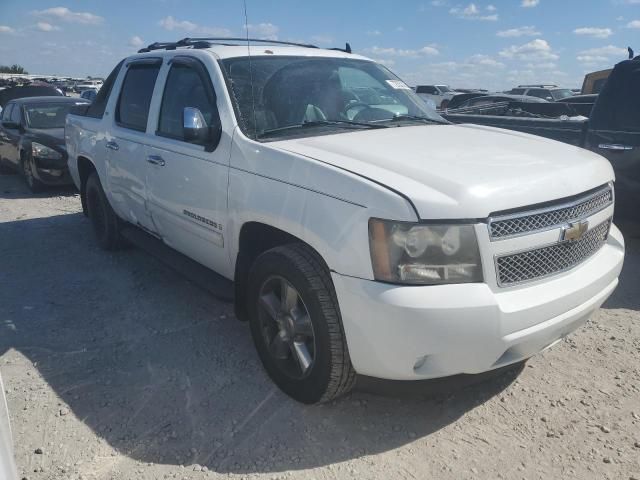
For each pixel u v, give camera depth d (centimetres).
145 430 297
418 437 291
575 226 279
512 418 304
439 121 430
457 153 306
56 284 506
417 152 305
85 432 296
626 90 534
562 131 595
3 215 788
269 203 308
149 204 449
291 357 317
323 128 367
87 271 538
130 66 511
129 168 471
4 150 1108
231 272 368
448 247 249
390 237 251
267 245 346
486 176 268
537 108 859
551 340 282
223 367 358
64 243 631
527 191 265
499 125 673
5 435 206
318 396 297
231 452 280
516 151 318
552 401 317
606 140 546
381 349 257
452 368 258
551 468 267
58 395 330
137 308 451
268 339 327
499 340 253
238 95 363
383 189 257
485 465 270
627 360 358
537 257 269
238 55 396
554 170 286
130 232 525
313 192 284
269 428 297
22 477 264
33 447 285
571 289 276
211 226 368
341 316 271
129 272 532
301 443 286
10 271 545
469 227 249
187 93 407
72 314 442
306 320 296
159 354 377
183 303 459
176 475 265
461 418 305
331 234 270
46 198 916
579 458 273
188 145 386
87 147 564
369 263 256
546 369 349
